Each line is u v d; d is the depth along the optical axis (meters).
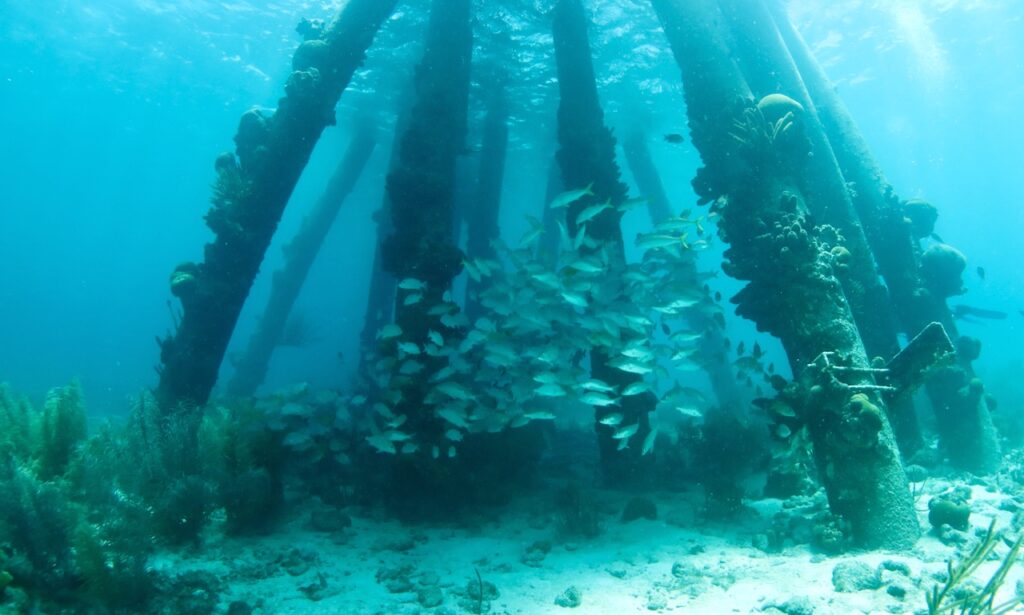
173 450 7.84
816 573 5.47
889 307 9.34
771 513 7.80
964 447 9.05
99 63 29.42
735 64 9.04
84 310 158.50
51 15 24.47
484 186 21.64
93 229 152.75
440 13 12.13
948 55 24.80
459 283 49.88
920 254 10.56
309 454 10.16
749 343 57.25
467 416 8.11
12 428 7.57
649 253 9.77
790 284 7.12
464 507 8.76
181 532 6.76
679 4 9.45
